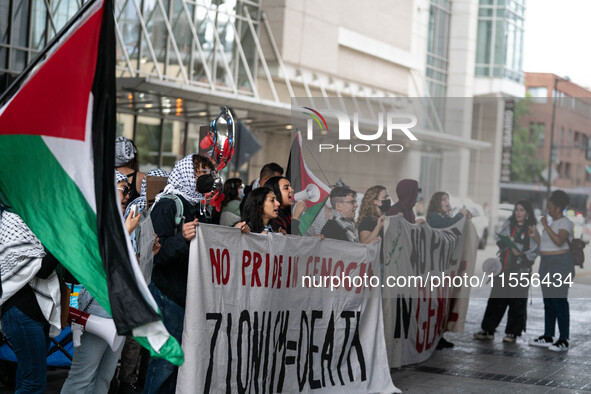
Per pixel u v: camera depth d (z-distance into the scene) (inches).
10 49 746.8
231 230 191.5
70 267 146.4
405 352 275.1
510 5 1347.2
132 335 141.3
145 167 856.3
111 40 145.6
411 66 1198.9
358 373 242.7
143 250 198.5
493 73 1341.0
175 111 856.3
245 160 524.7
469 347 349.1
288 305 216.5
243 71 956.6
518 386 272.8
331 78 1048.2
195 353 180.7
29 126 147.2
